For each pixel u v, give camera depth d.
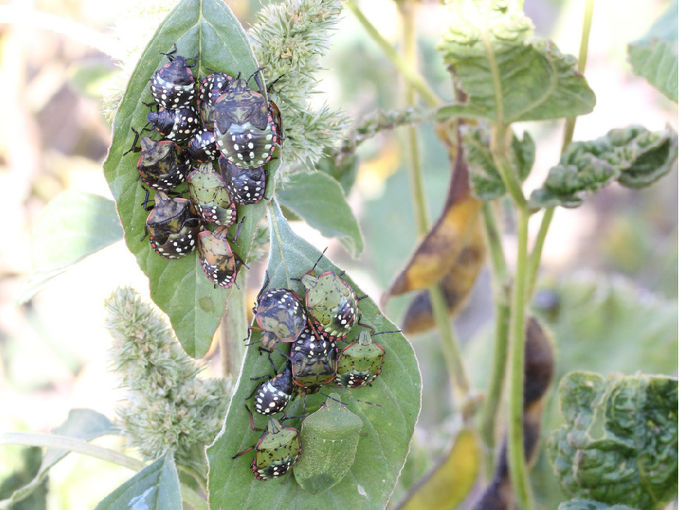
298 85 0.26
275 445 0.25
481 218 0.33
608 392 0.30
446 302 0.34
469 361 0.47
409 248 0.56
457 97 0.31
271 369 0.25
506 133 0.30
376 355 0.25
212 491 0.25
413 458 0.36
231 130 0.25
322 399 0.26
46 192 0.53
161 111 0.25
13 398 0.47
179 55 0.25
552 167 0.30
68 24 0.26
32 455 0.32
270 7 0.26
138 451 0.28
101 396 0.45
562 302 0.44
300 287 0.25
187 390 0.27
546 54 0.27
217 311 0.26
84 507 0.33
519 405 0.31
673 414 0.30
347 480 0.26
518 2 0.27
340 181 0.32
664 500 0.30
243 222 0.25
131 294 0.27
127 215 0.25
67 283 0.50
